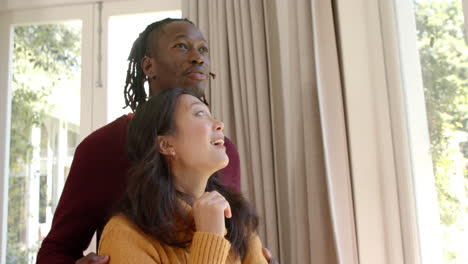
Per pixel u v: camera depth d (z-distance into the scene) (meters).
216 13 1.74
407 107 1.43
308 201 1.34
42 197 1.95
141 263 0.65
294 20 1.45
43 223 1.94
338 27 1.48
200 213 0.70
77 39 2.03
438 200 1.30
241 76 1.67
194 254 0.67
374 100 1.44
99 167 0.89
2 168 1.97
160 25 1.08
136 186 0.74
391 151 1.41
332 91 1.36
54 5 2.04
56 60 2.03
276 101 1.64
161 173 0.76
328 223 1.32
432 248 1.34
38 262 0.83
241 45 1.69
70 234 0.85
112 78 1.97
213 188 0.90
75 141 1.95
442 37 1.24
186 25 1.06
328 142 1.33
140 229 0.71
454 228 1.22
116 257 0.66
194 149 0.76
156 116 0.79
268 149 1.60
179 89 0.83
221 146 0.79
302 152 1.40
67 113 1.99
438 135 1.28
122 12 1.98
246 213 0.87
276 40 1.68
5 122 2.00
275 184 1.59
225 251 0.68
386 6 1.45
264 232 1.55
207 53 1.07
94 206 0.87
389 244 1.38
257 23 1.69
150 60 1.05
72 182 0.88
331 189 1.31
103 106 1.93
